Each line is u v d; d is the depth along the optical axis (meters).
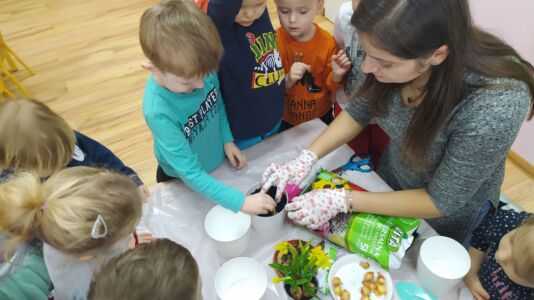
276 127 1.33
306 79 1.34
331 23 2.93
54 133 0.90
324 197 0.89
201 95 1.00
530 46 1.75
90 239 0.68
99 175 0.74
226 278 0.82
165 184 1.03
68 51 2.79
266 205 0.89
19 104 0.90
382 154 1.24
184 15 0.84
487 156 0.79
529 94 0.78
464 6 0.69
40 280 0.88
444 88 0.77
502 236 0.95
